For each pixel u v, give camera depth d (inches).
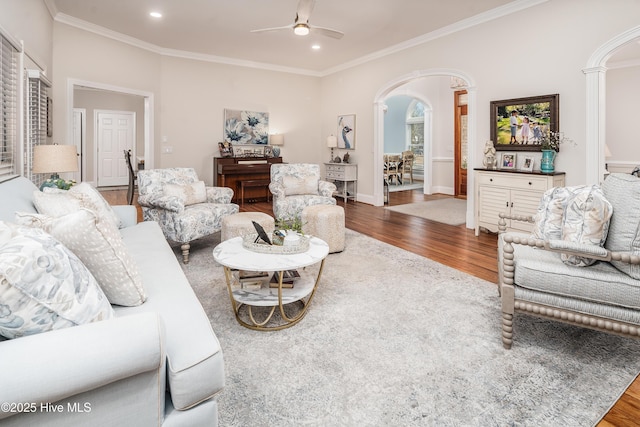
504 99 180.1
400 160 430.6
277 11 183.8
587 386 64.9
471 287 112.1
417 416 57.7
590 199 70.0
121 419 37.6
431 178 345.7
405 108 470.3
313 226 147.6
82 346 34.8
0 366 31.6
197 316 53.1
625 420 56.6
